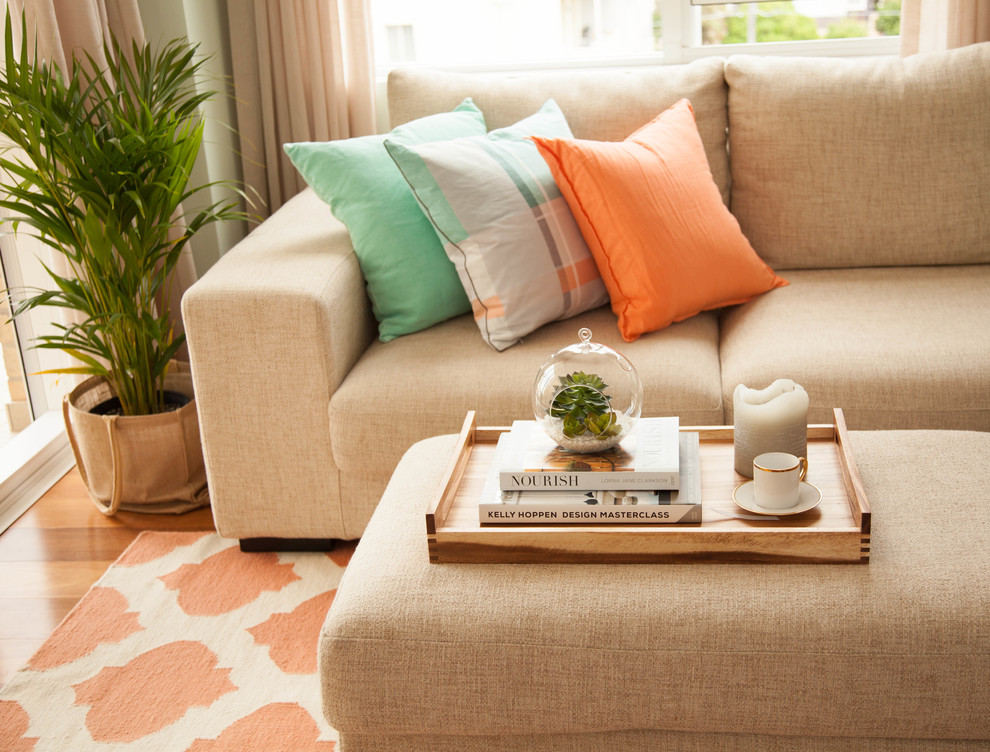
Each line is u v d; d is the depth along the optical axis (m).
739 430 1.39
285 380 1.94
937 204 2.24
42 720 1.68
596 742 1.26
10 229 2.59
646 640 1.19
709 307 2.15
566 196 2.07
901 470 1.46
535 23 3.16
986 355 1.81
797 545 1.25
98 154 2.08
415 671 1.23
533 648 1.21
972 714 1.15
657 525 1.29
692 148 2.20
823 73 2.31
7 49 2.01
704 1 2.87
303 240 2.20
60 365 2.76
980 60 2.25
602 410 1.33
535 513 1.31
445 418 1.89
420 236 2.10
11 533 2.32
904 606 1.18
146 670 1.79
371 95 2.93
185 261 2.75
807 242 2.31
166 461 2.32
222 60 2.97
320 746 1.58
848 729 1.18
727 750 1.23
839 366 1.84
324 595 1.99
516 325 2.00
